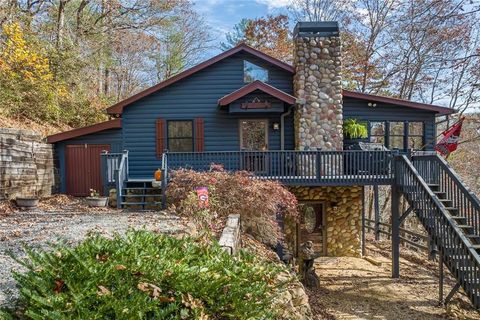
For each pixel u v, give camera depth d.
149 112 12.66
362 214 12.87
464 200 7.93
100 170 13.40
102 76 25.08
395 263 10.58
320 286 9.83
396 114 13.06
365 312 8.20
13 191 10.51
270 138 12.67
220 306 2.96
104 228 7.19
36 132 12.68
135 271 2.85
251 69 12.72
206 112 12.66
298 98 12.04
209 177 8.90
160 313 2.56
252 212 8.60
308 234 12.72
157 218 8.27
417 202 9.01
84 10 22.12
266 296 3.43
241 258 3.97
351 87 23.70
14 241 6.22
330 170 10.28
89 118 18.19
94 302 2.50
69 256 2.98
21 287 2.75
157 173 10.70
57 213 9.08
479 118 20.14
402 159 9.88
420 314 8.20
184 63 28.70
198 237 4.45
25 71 14.29
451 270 7.66
